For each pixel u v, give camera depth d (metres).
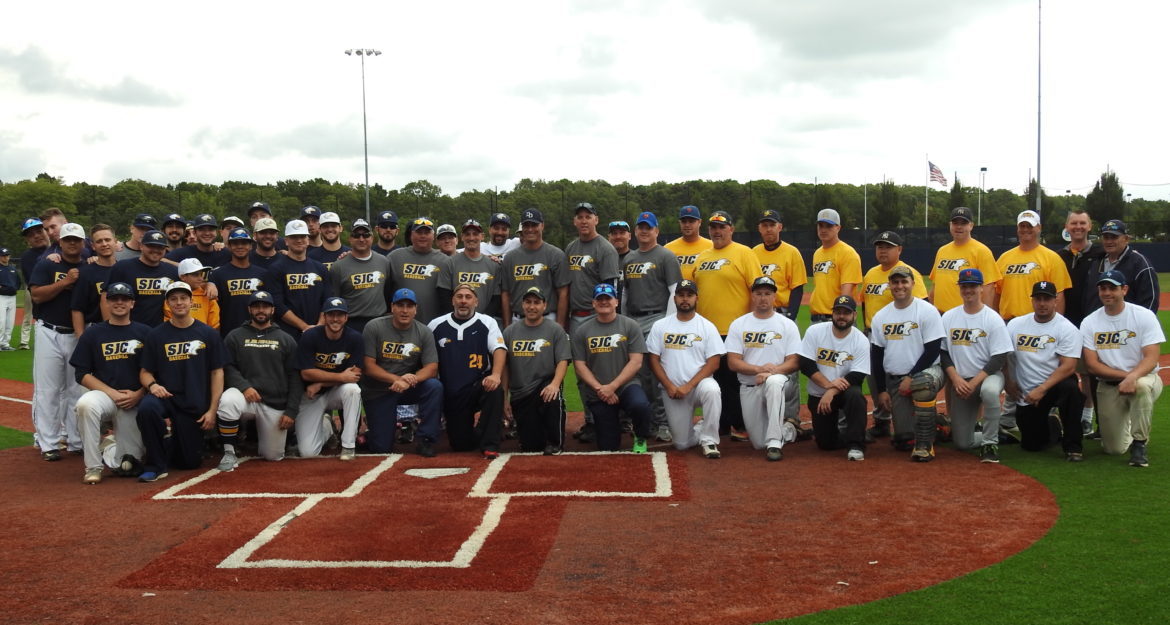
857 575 4.61
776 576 4.61
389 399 7.91
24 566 4.90
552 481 6.67
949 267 8.82
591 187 71.62
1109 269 7.97
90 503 6.23
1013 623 3.98
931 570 4.66
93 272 7.79
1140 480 6.48
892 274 7.62
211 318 8.22
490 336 7.88
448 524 5.56
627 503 6.02
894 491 6.28
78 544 5.29
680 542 5.18
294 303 8.26
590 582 4.55
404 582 4.57
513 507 5.94
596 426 7.93
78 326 7.68
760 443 7.79
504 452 7.89
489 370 7.91
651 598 4.33
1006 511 5.73
